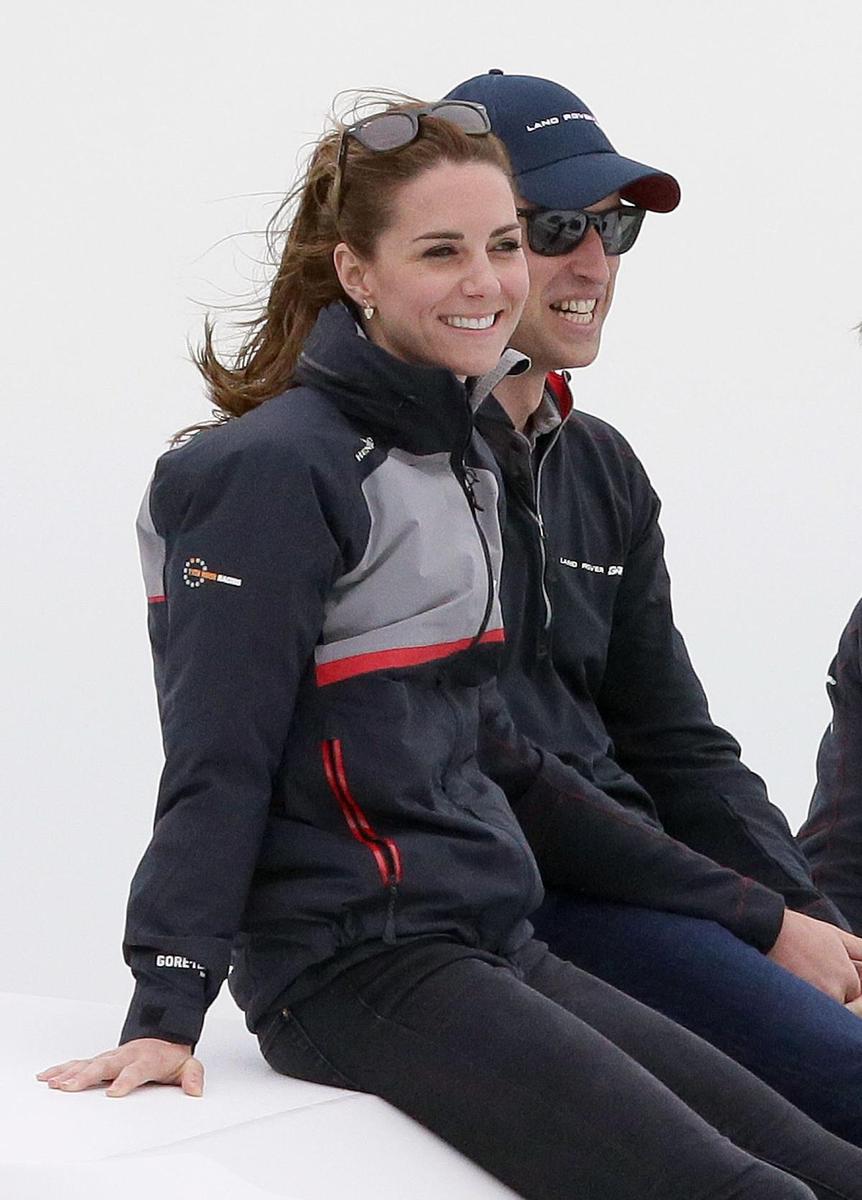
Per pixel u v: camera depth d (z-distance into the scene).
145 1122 6.56
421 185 7.95
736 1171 6.46
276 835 7.32
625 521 9.88
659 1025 7.53
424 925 7.25
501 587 9.20
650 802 9.73
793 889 9.76
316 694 7.35
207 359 8.63
